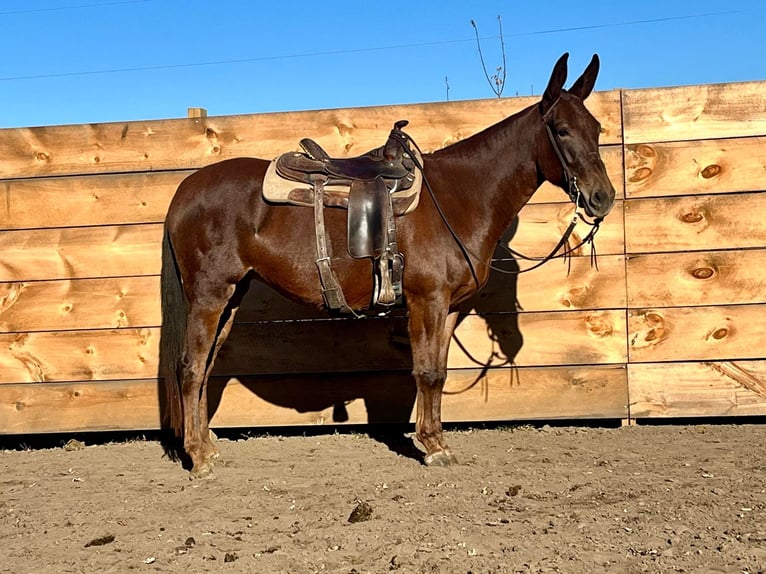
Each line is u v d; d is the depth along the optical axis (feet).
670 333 18.01
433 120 18.34
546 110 14.52
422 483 13.99
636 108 17.92
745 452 15.61
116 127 18.75
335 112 18.44
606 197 13.91
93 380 18.99
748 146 17.65
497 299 18.34
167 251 15.69
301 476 14.90
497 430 18.49
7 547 11.56
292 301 16.94
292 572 10.23
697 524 11.43
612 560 10.21
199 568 10.49
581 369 18.24
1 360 19.07
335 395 18.62
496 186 14.98
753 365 17.81
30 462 17.29
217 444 18.08
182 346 15.67
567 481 13.85
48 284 18.95
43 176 18.90
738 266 17.78
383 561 10.45
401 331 18.33
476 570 10.02
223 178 14.98
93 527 12.35
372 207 14.30
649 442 16.74
